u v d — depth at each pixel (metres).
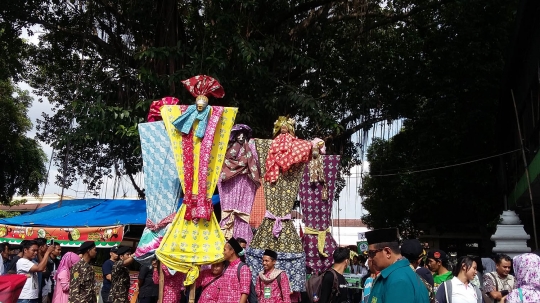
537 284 4.79
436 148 19.41
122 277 8.77
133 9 13.11
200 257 6.27
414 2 16.75
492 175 18.86
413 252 5.04
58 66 16.42
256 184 7.52
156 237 6.69
